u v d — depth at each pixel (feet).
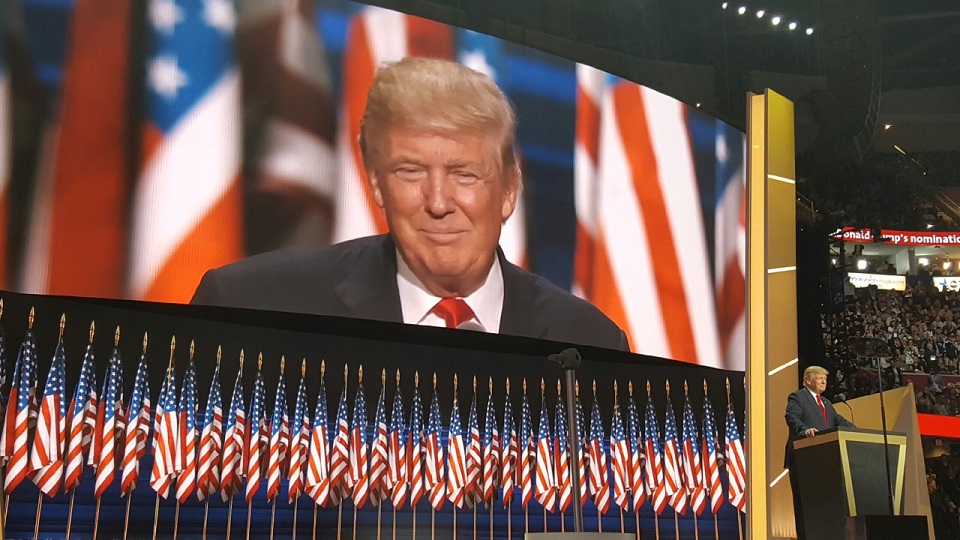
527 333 36.42
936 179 70.03
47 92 30.04
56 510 32.09
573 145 38.93
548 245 37.60
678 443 43.98
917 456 34.40
